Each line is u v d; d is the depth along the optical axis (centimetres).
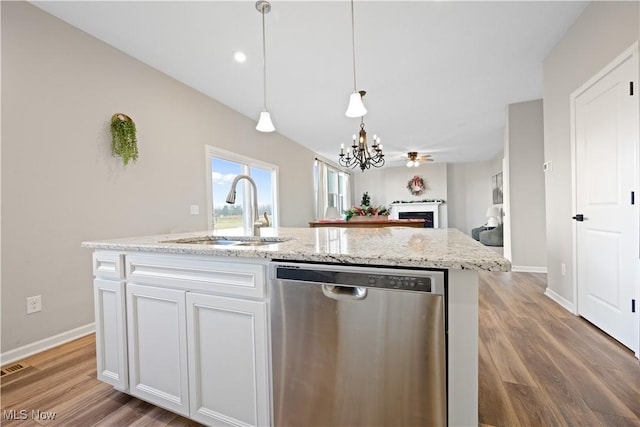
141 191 285
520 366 173
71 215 230
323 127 515
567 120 259
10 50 197
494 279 382
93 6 212
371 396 95
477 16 228
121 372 146
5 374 177
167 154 314
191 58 283
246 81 333
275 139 535
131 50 269
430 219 901
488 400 143
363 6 214
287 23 233
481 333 220
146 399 140
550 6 221
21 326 201
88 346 216
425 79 334
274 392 111
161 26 236
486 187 873
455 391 88
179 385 131
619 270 201
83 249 237
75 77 234
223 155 398
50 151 217
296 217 612
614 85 201
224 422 122
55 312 219
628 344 192
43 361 193
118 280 145
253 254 110
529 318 250
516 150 414
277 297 108
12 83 198
